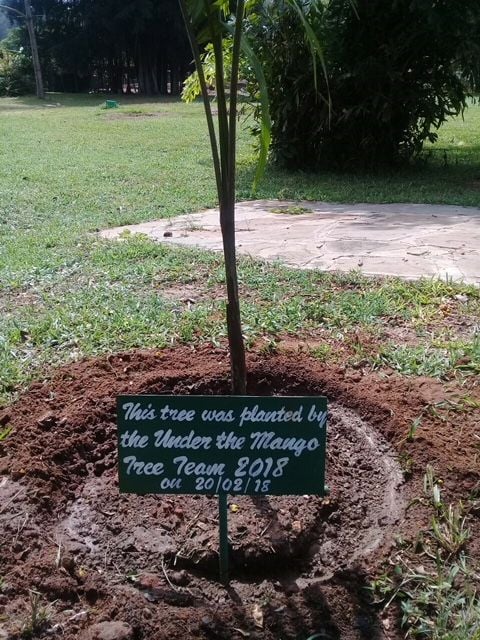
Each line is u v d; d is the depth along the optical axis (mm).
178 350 3676
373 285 4719
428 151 11383
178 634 2018
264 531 2414
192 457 2104
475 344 3691
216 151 2352
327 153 10188
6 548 2330
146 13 31516
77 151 12852
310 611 2115
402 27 9250
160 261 5305
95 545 2404
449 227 6387
